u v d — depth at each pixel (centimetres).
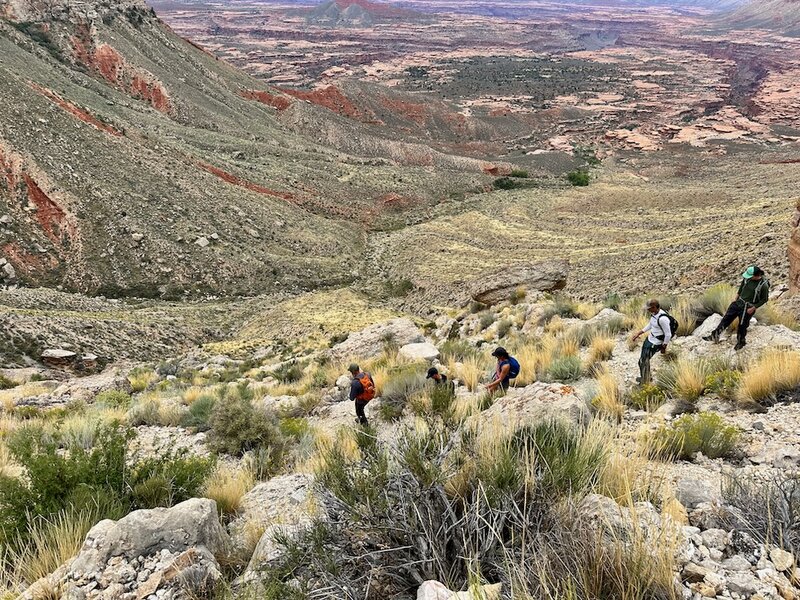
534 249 6988
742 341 853
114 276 5578
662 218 7956
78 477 512
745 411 633
